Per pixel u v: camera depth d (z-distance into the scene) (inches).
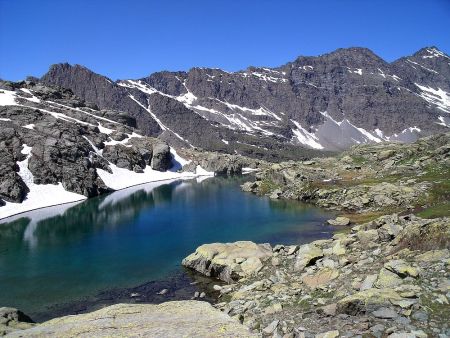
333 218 2987.2
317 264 1412.4
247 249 1840.6
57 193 4468.5
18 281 1827.0
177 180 6624.0
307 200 3846.0
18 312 1073.5
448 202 2416.3
